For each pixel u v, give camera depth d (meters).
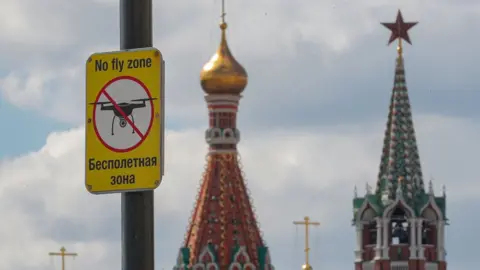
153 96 40.47
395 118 164.62
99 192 40.44
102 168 40.50
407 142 164.12
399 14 167.25
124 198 40.12
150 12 40.44
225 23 165.62
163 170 40.47
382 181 163.88
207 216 162.50
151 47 40.44
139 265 39.41
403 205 161.38
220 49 165.50
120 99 40.59
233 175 164.12
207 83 164.25
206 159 165.00
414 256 161.25
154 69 40.44
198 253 161.12
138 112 40.47
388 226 161.62
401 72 166.12
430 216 162.25
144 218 39.78
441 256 162.50
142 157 40.38
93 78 40.66
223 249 161.25
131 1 40.25
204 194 163.38
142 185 40.28
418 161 164.00
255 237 162.50
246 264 160.75
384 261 161.00
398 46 166.25
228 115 165.00
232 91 164.38
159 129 40.44
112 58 40.59
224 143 164.62
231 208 162.75
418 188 163.12
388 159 163.88
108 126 40.56
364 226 163.25
